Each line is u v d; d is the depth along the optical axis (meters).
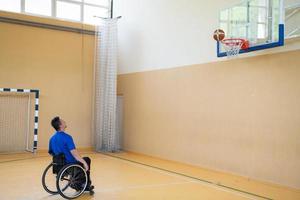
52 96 8.87
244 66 5.83
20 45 8.45
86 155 8.27
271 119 5.35
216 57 6.39
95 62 9.48
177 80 7.37
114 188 4.94
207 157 6.53
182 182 5.43
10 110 8.30
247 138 5.74
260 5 5.37
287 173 5.10
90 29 9.44
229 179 5.66
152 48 8.20
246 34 5.61
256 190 4.94
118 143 9.31
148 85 8.30
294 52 5.04
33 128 8.58
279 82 5.24
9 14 8.30
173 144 7.43
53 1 9.04
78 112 9.23
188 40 7.09
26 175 5.71
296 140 4.98
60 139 4.25
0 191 4.65
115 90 8.87
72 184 4.31
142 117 8.48
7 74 8.29
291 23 5.04
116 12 9.68
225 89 6.18
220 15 6.11
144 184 5.24
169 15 7.66
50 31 8.86
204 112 6.63
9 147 8.30
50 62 8.85
